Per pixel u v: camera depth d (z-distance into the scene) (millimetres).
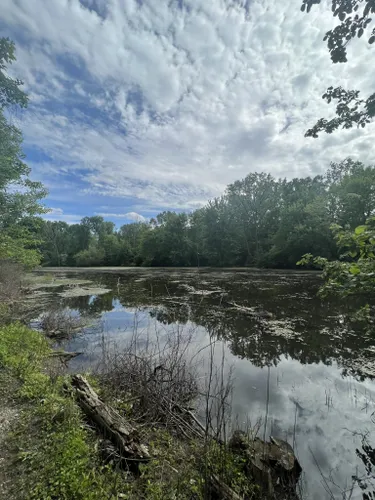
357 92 3119
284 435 2695
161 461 2172
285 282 16266
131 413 2932
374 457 2420
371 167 23406
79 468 1921
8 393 3014
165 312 8555
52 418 2488
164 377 3758
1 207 9930
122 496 1771
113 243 51188
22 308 8797
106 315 8375
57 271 31594
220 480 1944
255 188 37094
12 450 2090
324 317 7629
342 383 3854
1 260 11008
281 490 2002
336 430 2787
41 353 4637
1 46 6105
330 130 3432
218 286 14773
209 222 38531
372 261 2346
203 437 2564
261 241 35906
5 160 8344
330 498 1983
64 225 61125
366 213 21047
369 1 2436
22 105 7551
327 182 35812
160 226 45156
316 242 24656
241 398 3410
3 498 1641
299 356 4887
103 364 4188
